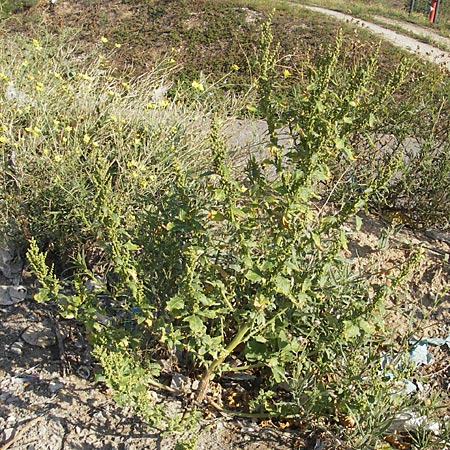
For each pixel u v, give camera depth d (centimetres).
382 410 256
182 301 241
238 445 272
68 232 348
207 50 1249
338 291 275
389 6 2147
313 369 284
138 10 1385
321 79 237
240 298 286
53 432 268
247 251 253
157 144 392
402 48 1294
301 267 280
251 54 1210
